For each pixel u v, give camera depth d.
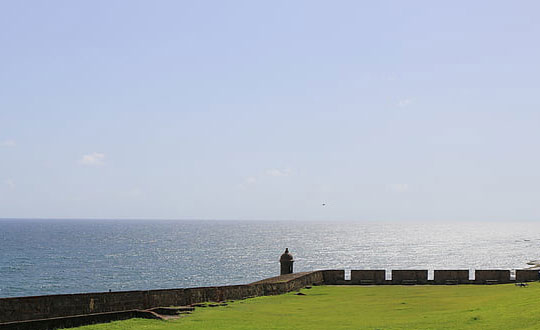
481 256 149.25
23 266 115.69
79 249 172.00
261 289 31.64
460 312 23.23
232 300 29.17
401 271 39.44
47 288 83.25
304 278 36.56
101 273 104.88
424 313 23.88
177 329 20.11
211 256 149.38
